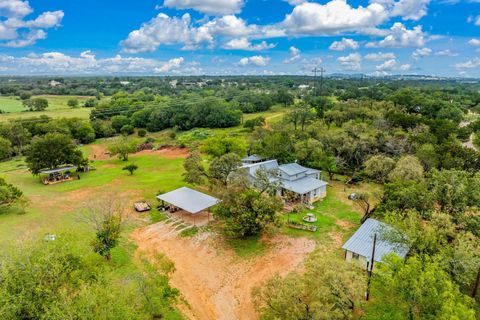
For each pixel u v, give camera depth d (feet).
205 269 97.71
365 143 190.08
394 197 112.68
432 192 105.81
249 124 331.57
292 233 118.62
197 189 164.35
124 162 232.73
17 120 302.04
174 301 81.76
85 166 207.92
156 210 138.72
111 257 99.71
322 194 155.94
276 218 111.55
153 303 74.64
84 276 67.41
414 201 105.29
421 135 204.33
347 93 489.67
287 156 195.42
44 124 305.94
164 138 310.65
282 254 105.19
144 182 177.47
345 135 199.21
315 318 59.21
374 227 108.27
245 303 83.25
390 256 70.28
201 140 290.56
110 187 169.78
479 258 73.05
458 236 80.79
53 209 139.13
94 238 98.58
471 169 156.56
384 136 206.08
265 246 110.11
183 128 371.15
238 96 480.23
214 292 87.56
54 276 63.21
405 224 84.58
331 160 182.60
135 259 101.09
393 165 156.56
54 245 68.74
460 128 258.57
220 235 117.60
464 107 406.41
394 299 79.30
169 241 113.60
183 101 406.41
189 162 158.40
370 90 521.65
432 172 128.77
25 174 203.21
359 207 142.72
